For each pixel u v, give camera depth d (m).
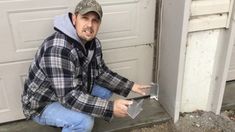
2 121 2.43
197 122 2.54
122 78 2.19
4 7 2.03
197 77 2.48
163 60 2.52
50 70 1.73
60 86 1.74
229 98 2.79
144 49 2.57
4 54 2.18
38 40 2.22
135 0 2.33
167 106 2.59
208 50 2.38
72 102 1.78
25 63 2.27
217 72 2.49
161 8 2.38
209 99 2.64
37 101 1.91
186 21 2.12
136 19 2.41
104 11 2.29
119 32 2.42
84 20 1.75
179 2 2.12
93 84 2.14
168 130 2.46
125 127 2.43
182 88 2.49
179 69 2.29
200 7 2.13
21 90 2.37
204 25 2.22
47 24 2.19
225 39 2.32
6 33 2.11
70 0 2.17
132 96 2.74
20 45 2.19
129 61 2.58
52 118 1.94
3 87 2.30
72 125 1.92
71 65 1.75
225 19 2.24
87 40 1.84
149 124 2.49
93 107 1.79
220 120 2.57
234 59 2.89
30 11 2.10
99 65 2.11
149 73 2.71
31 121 2.48
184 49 2.23
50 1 2.12
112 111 1.81
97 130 2.38
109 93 2.24
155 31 2.52
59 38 1.75
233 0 2.17
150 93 2.74
